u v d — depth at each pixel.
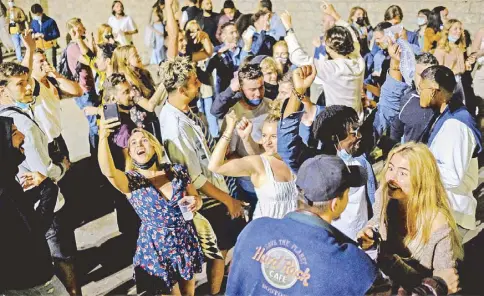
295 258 1.88
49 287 2.68
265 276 1.93
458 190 3.31
